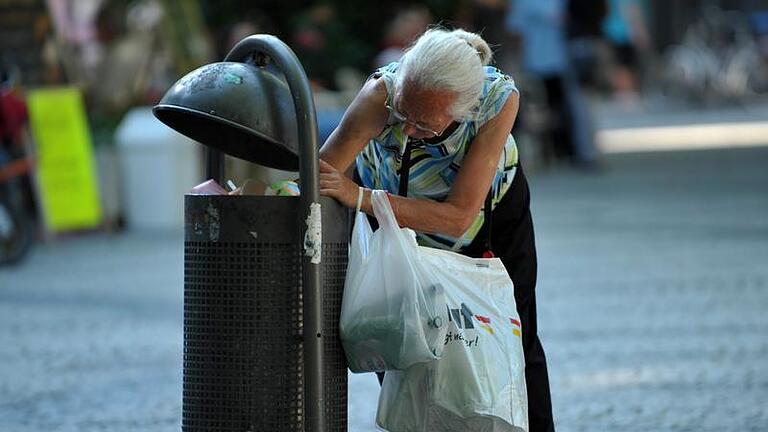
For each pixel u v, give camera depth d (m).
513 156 13.17
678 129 73.75
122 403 20.00
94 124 44.62
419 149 12.44
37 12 44.78
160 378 21.66
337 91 51.44
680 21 115.94
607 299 27.52
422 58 11.66
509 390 12.37
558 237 36.81
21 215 35.53
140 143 42.72
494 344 12.34
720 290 28.17
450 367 12.23
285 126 11.81
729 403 19.08
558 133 55.88
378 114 12.23
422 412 12.38
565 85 55.03
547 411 13.66
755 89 90.50
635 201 44.81
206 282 11.92
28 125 38.91
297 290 11.80
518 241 13.43
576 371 21.34
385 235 12.09
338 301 12.14
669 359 22.00
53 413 19.42
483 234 13.12
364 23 52.25
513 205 13.30
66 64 45.31
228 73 11.96
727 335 23.78
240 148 13.16
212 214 11.86
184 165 43.12
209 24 51.53
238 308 11.84
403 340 11.93
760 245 34.19
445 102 11.66
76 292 30.50
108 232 42.09
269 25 52.06
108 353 23.70
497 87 12.32
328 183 11.89
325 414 12.03
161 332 25.52
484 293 12.48
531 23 53.81
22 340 25.02
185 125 12.97
